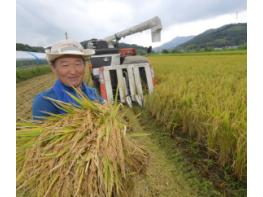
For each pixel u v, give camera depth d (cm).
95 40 714
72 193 126
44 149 134
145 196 243
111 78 613
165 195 246
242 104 315
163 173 282
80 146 131
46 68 2628
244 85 525
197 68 1102
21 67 2289
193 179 270
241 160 255
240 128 260
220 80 649
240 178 259
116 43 772
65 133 137
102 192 127
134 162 151
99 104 157
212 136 300
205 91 467
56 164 131
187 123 390
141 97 566
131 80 572
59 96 165
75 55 160
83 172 127
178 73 886
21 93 984
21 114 592
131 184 153
